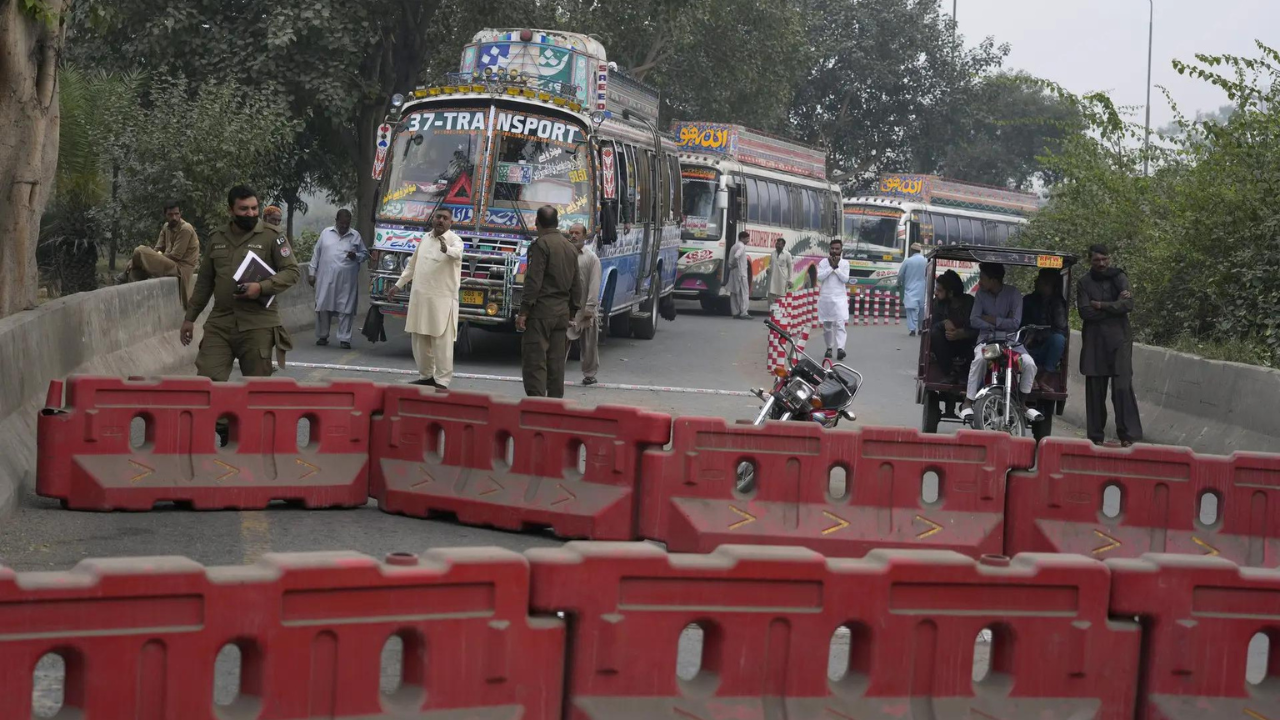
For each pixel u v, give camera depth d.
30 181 14.38
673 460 10.02
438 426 11.05
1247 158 23.09
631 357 26.47
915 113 77.06
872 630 5.70
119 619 4.70
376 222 23.42
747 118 57.91
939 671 5.77
